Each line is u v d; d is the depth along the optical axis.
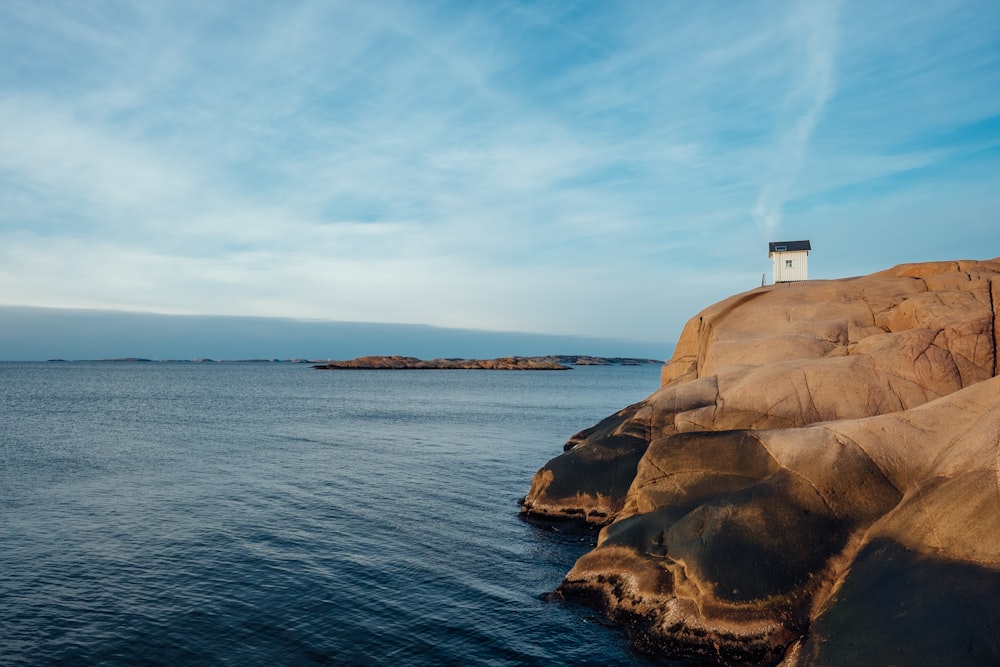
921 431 13.86
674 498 15.70
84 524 20.62
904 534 11.73
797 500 13.28
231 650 12.56
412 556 18.31
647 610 13.30
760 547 12.56
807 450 14.35
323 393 98.62
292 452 35.78
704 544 13.03
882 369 19.45
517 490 27.31
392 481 28.16
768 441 15.38
